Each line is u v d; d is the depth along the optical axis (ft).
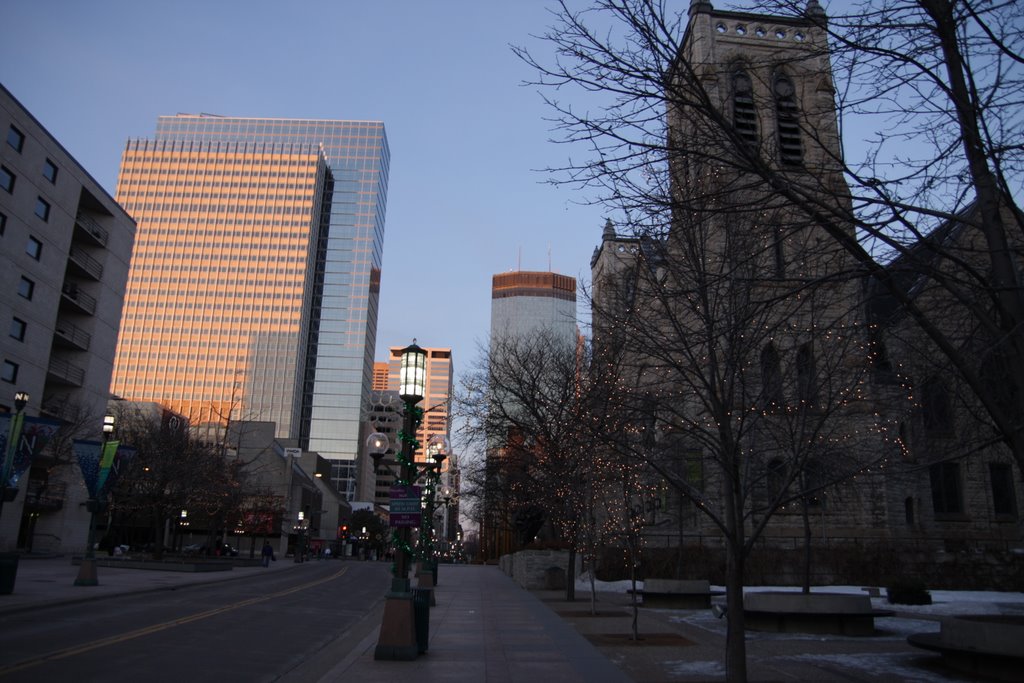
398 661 40.19
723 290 35.55
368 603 87.40
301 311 554.05
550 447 91.76
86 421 159.22
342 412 574.97
